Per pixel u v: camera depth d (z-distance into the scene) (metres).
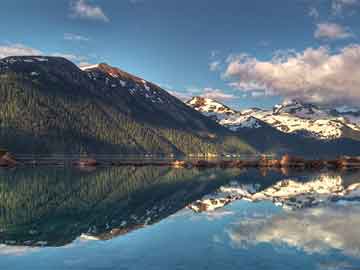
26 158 148.38
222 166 129.38
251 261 17.80
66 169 95.38
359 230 24.89
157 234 23.64
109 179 69.00
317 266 17.20
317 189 54.59
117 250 19.69
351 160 145.25
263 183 64.69
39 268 16.77
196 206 36.78
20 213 31.91
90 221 28.38
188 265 17.12
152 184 61.25
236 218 29.61
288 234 23.67
